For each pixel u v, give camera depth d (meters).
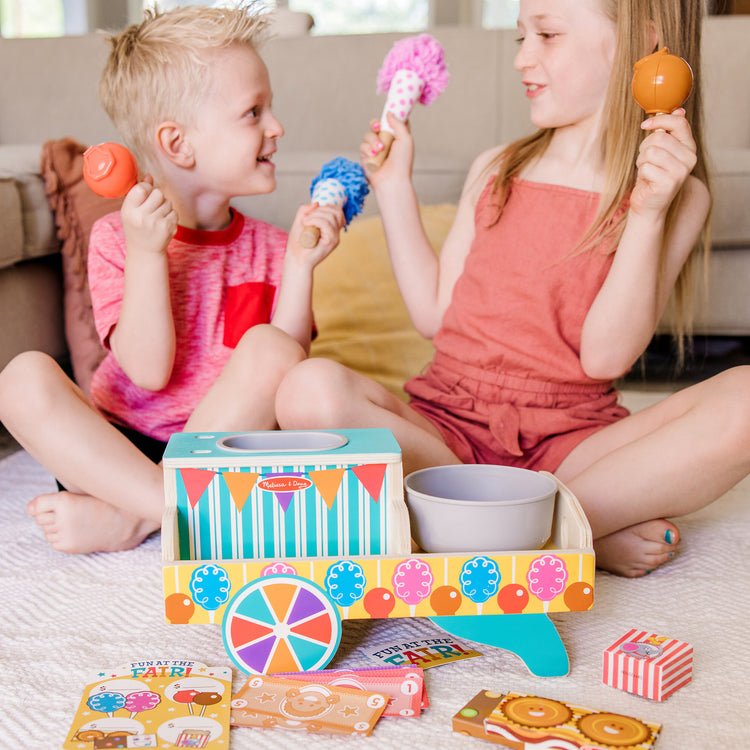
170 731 0.60
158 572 0.94
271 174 1.15
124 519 0.98
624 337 0.97
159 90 1.08
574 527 0.74
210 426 0.90
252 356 0.91
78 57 2.29
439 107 2.24
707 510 1.15
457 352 1.07
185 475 0.71
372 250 1.78
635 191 0.91
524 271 1.05
